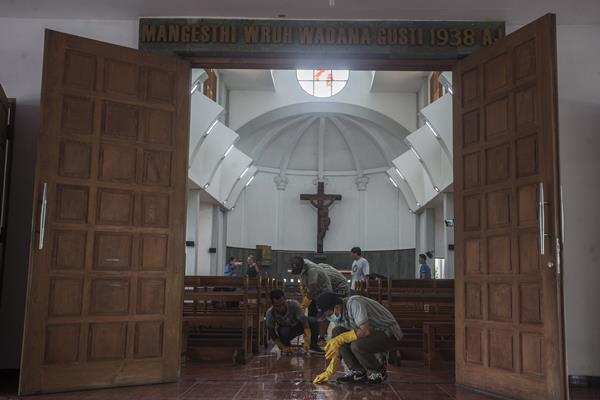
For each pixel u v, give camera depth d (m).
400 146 22.94
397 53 6.53
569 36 6.90
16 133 6.73
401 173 19.39
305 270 8.86
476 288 5.88
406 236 23.11
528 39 5.47
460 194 6.21
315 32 6.56
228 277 7.95
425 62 6.68
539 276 5.13
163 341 5.98
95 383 5.57
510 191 5.54
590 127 6.80
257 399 5.10
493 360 5.56
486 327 5.68
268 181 24.48
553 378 4.87
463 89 6.36
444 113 12.88
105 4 6.50
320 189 24.17
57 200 5.55
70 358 5.48
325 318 6.25
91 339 5.61
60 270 5.50
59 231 5.54
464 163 6.21
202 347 7.70
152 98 6.22
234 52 6.55
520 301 5.32
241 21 6.57
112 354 5.69
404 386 5.84
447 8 6.43
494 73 5.89
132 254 5.90
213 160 16.34
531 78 5.40
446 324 7.14
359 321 5.75
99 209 5.77
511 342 5.38
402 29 6.55
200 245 19.86
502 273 5.55
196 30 6.56
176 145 6.31
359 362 6.03
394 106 21.03
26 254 6.59
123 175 5.94
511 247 5.47
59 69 5.68
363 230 24.36
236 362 7.36
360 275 11.70
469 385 5.81
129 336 5.80
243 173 20.11
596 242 6.65
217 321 7.37
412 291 8.07
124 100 6.04
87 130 5.78
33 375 5.28
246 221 23.73
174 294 6.09
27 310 5.30
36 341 5.32
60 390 5.39
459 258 6.14
